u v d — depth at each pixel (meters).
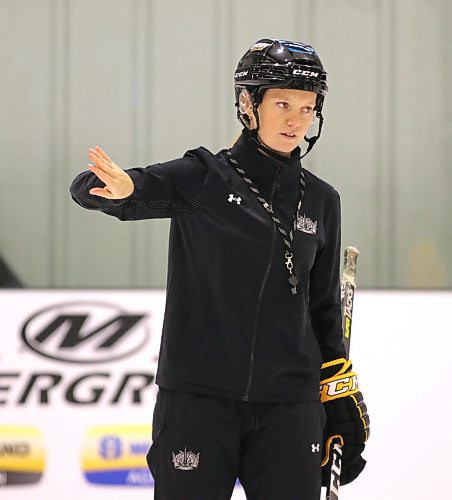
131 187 8.05
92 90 16.48
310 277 9.17
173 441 8.41
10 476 14.30
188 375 8.41
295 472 8.45
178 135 16.61
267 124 8.49
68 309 14.76
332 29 16.69
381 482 14.42
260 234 8.45
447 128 16.67
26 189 16.38
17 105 16.39
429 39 16.64
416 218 16.70
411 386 14.71
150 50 16.55
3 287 16.31
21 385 14.49
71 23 16.44
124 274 16.44
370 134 16.72
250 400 8.38
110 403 14.51
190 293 8.58
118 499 14.31
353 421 9.31
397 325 14.88
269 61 8.40
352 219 16.72
